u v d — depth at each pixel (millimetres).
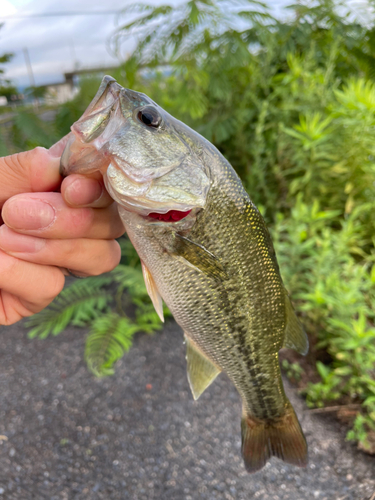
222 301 187
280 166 520
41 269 164
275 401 218
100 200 158
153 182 158
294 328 220
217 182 176
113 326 458
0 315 179
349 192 447
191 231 174
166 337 473
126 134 154
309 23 631
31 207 146
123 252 607
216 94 590
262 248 192
